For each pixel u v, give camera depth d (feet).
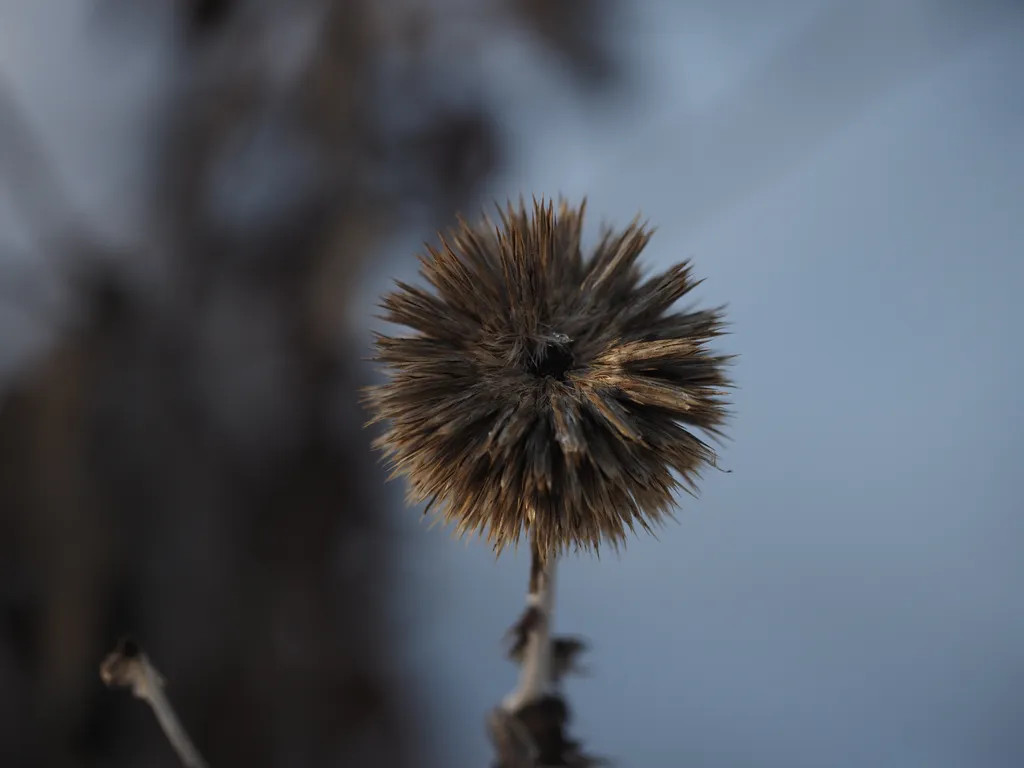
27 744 1.45
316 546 1.72
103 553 1.54
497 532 0.69
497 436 0.69
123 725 1.50
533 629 0.75
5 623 1.49
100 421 1.59
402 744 1.71
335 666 1.69
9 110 1.65
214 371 1.69
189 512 1.61
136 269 1.72
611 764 0.77
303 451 1.73
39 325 1.63
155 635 1.54
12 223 1.65
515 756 0.75
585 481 0.68
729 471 0.70
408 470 0.70
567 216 0.73
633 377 0.69
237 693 1.58
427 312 0.71
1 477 1.54
